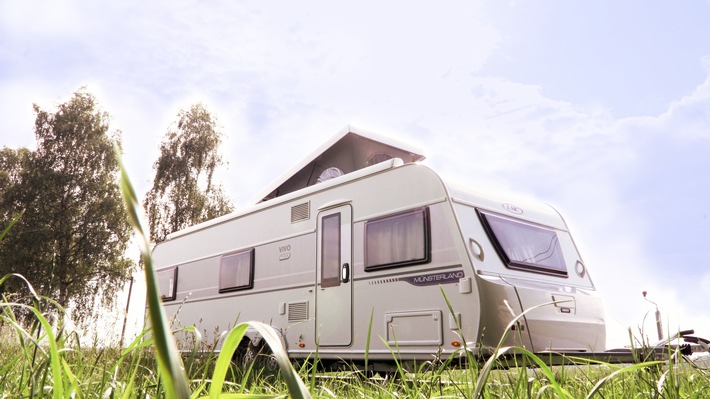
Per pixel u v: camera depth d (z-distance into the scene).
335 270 7.56
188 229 10.80
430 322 6.31
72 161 27.19
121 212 26.47
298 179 9.65
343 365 7.22
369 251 7.16
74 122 27.33
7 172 30.11
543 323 6.20
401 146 8.52
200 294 10.09
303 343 7.80
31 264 24.05
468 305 6.01
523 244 6.86
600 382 1.63
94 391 2.08
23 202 26.09
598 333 6.82
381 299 6.88
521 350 1.55
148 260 0.48
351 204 7.58
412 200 6.84
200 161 27.50
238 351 8.78
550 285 6.69
